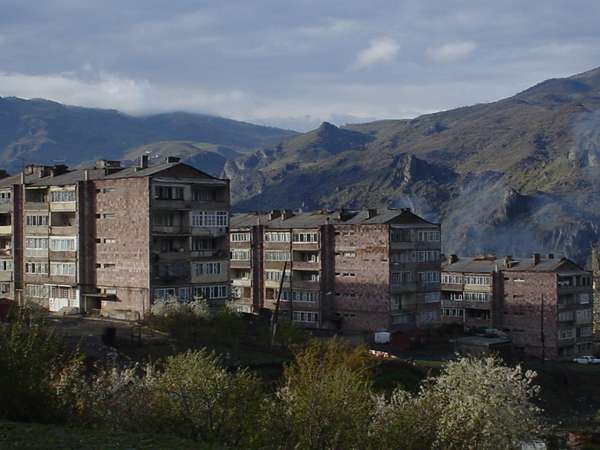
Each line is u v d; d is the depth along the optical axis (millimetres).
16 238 122688
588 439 92625
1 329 46094
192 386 46719
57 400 45375
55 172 126625
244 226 155875
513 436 53625
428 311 144375
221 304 114125
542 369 129250
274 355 93500
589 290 164375
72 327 95375
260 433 44719
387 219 139750
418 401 49844
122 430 44438
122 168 120250
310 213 159375
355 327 141250
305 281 146750
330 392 46250
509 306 163125
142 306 108250
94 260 114750
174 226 111000
